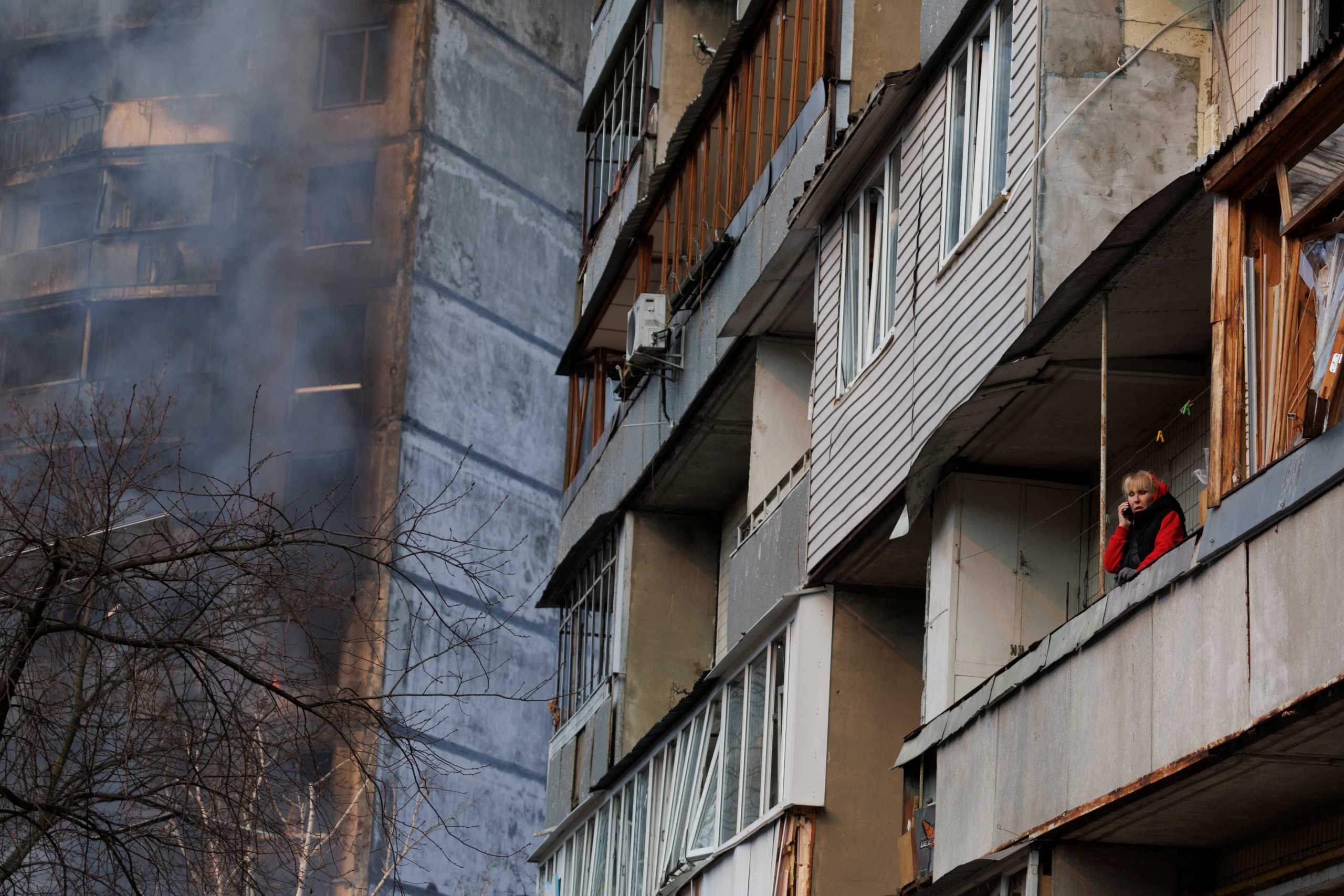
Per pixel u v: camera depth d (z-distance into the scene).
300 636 27.56
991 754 14.40
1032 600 16.22
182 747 14.60
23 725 14.73
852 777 19.08
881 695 19.28
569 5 60.56
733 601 22.12
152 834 14.81
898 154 18.56
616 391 28.22
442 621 15.39
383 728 15.33
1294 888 12.47
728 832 21.20
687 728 23.62
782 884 18.83
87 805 14.75
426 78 55.28
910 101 18.03
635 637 27.41
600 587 29.25
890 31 20.22
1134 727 12.14
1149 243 12.65
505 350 55.94
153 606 14.98
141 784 14.74
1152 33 14.78
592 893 27.27
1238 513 11.00
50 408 54.59
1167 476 15.12
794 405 22.73
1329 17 13.35
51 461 15.70
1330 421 10.20
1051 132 14.66
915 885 15.99
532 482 55.78
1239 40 14.38
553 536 56.03
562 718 30.94
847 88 20.11
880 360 18.11
